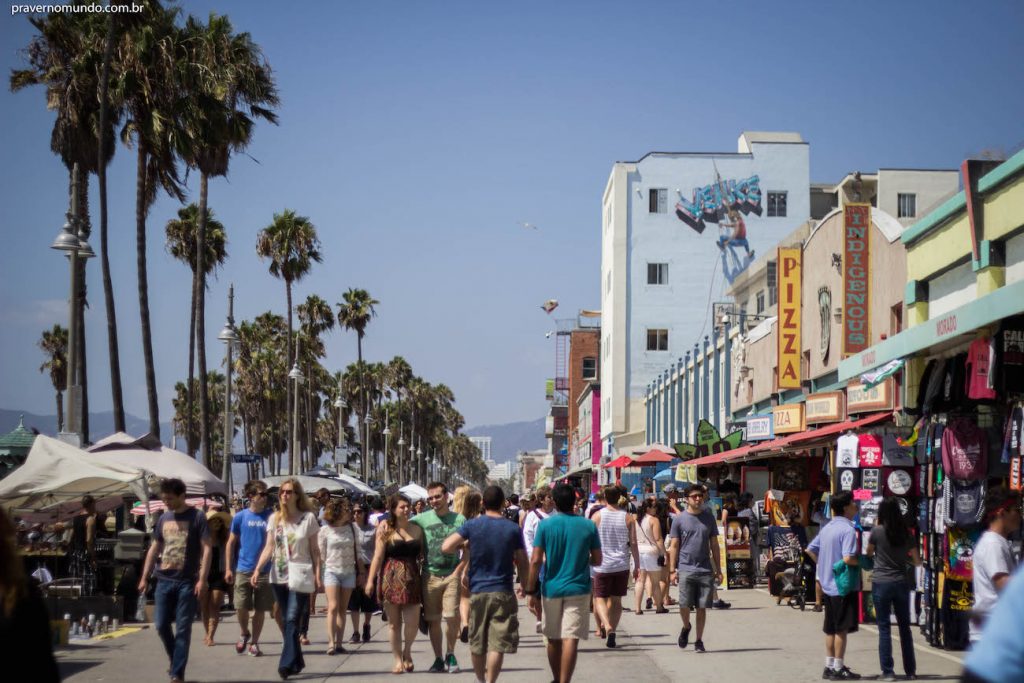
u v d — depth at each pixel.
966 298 19.09
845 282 25.83
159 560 11.60
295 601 12.58
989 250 17.38
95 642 16.00
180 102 35.03
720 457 29.00
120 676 12.57
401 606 12.86
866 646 14.55
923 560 14.82
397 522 12.98
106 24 33.47
